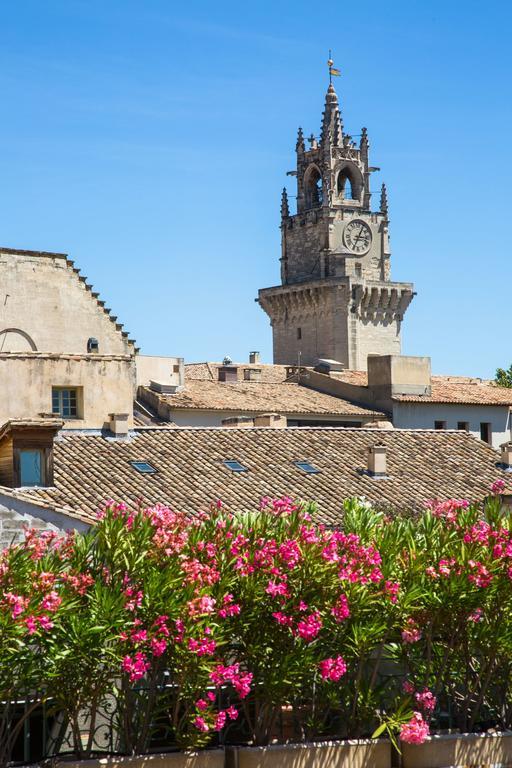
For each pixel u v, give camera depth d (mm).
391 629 43906
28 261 89625
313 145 191750
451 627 45531
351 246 188250
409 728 42781
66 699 40438
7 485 55906
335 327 183250
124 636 39625
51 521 49312
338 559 42844
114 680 41625
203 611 40219
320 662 42812
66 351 90250
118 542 41219
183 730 42500
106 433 63875
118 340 92812
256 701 43938
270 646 42875
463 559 44719
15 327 88625
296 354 187625
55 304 90250
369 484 63906
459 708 48344
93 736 41281
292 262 191875
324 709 45375
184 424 90938
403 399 99750
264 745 43000
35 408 70000
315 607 42531
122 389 71875
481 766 45000
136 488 57844
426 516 46562
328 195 187625
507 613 45750
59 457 59031
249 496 59562
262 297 191125
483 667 46562
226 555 42281
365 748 43469
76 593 39938
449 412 101938
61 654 39156
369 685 44469
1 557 40438
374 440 69375
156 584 40250
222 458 63000
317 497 61156
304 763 42656
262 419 79125
